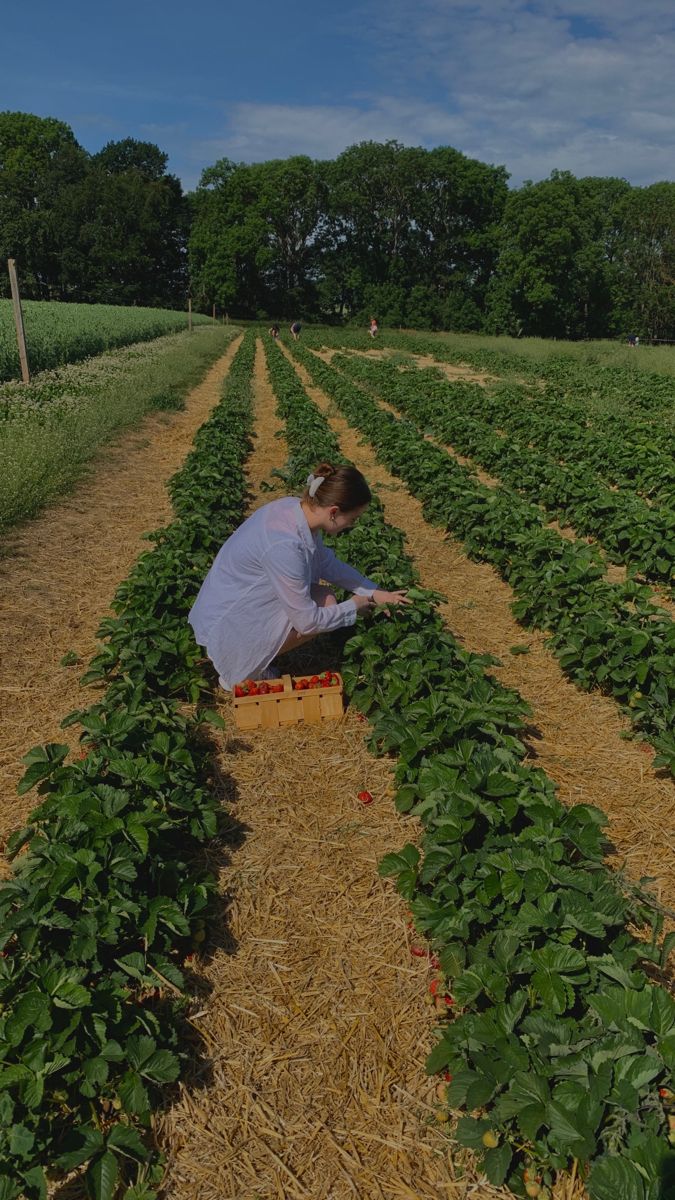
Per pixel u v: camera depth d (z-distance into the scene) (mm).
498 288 68875
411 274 77812
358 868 3910
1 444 10797
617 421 15500
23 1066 2525
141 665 5094
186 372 23266
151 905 3203
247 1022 3113
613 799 4504
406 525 9711
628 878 3744
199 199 79250
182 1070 2910
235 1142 2680
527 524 8094
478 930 3230
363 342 42125
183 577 6152
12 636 6148
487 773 3764
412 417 16859
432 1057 2781
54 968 2852
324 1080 2893
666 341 70312
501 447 12523
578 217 64125
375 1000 3215
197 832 3826
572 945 3062
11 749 4730
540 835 3408
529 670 6027
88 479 10875
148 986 3184
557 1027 2623
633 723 5254
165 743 4180
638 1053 2471
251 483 11344
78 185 79188
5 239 72625
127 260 76750
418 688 4848
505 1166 2398
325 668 5734
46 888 3053
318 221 80500
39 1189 2318
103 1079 2592
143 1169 2549
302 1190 2541
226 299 76500
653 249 70500
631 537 8164
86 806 3465
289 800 4391
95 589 7188
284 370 24250
